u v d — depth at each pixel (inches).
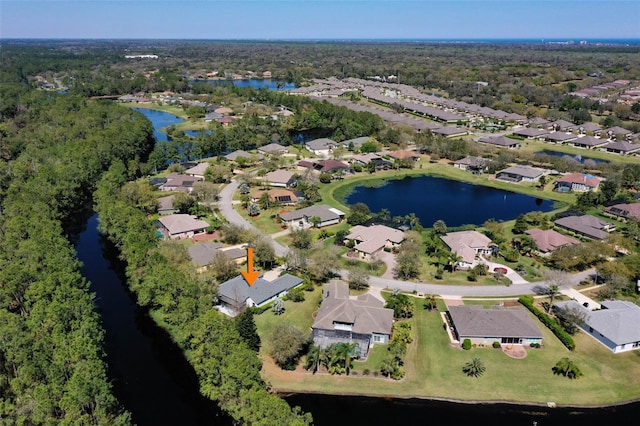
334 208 5167.3
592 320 3065.9
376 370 2716.5
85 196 5457.7
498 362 2792.8
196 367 2434.8
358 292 3538.4
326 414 2447.1
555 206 5477.4
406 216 4842.5
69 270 3041.3
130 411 2474.2
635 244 4259.4
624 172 6028.5
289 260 3818.9
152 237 3791.8
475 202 5629.9
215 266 3582.7
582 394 2571.4
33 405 2032.5
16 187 4756.4
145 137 7239.2
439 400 2532.0
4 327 2402.8
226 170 6230.3
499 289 3619.6
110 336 3095.5
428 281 3727.9
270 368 2723.9
